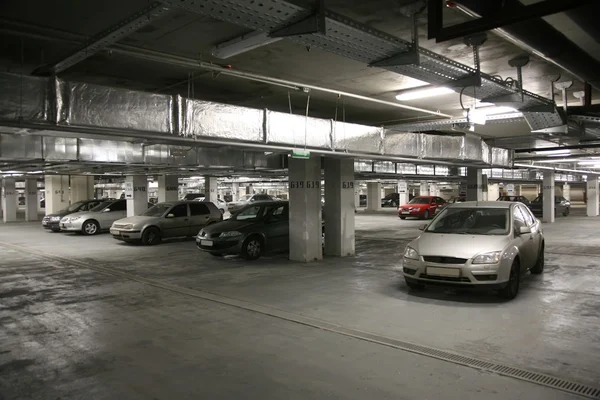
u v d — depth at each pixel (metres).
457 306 6.98
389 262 11.45
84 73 8.02
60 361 4.82
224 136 8.05
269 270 10.38
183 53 6.89
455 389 4.00
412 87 9.05
